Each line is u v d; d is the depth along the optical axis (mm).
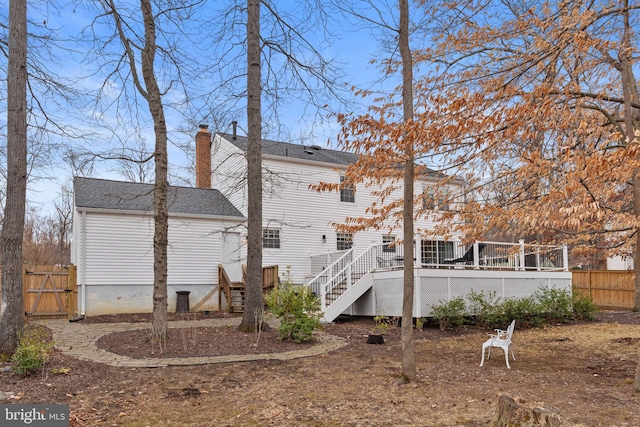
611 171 5207
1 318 7449
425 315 12477
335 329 12039
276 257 19078
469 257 13781
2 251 7543
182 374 7137
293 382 6785
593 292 18469
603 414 5199
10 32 7762
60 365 7332
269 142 20547
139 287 16109
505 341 7992
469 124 5797
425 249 13242
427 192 8438
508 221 6949
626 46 7570
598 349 9695
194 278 17312
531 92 6387
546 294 14172
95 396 6031
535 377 7133
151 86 9680
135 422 5129
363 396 6051
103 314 15367
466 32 8336
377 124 6109
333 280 14531
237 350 8844
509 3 8383
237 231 18344
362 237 21094
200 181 21500
